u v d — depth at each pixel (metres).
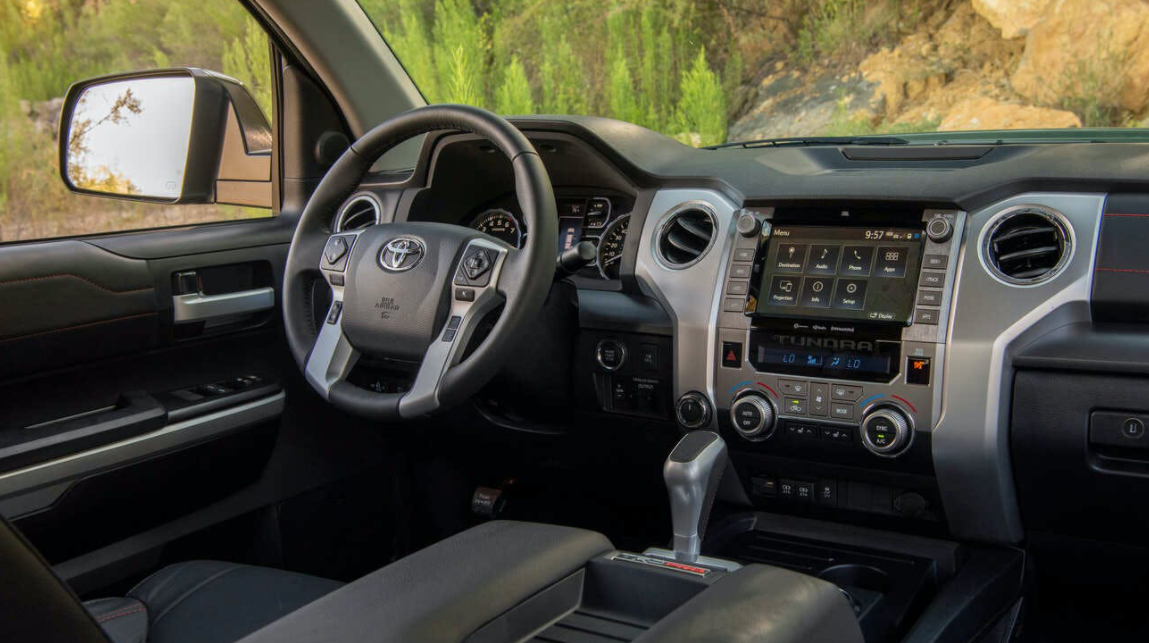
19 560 0.50
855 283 1.60
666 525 2.15
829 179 1.67
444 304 1.54
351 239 1.67
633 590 0.83
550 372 1.87
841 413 1.60
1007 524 1.59
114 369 1.77
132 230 1.87
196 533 1.92
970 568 1.59
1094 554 1.59
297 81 2.12
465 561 0.81
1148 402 1.41
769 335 1.66
